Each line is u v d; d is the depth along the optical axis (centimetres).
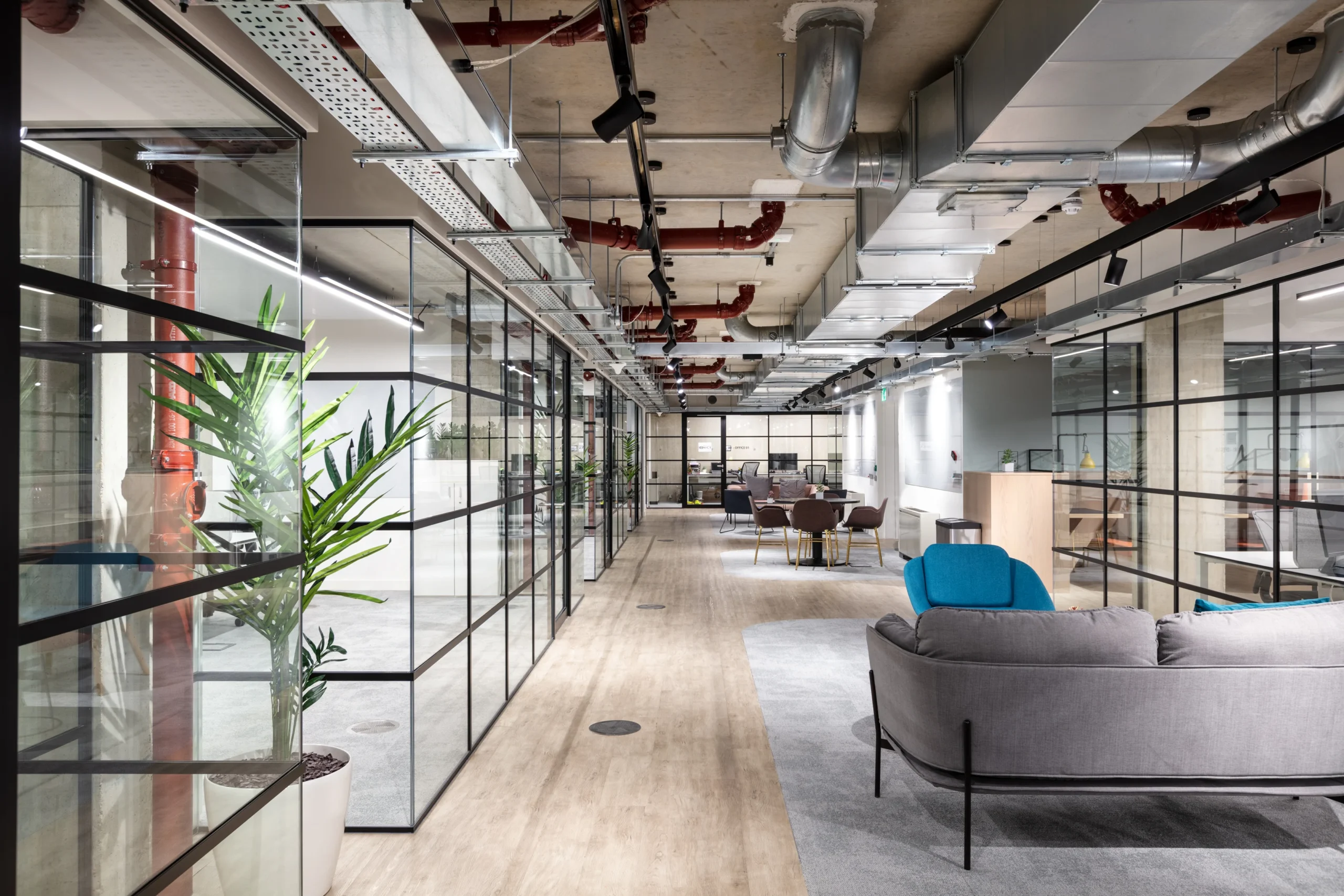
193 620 178
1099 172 366
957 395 1050
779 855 291
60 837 139
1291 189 435
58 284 139
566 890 269
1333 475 418
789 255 701
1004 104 280
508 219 355
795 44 342
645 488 2195
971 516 929
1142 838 301
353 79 203
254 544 204
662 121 423
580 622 710
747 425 2208
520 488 505
